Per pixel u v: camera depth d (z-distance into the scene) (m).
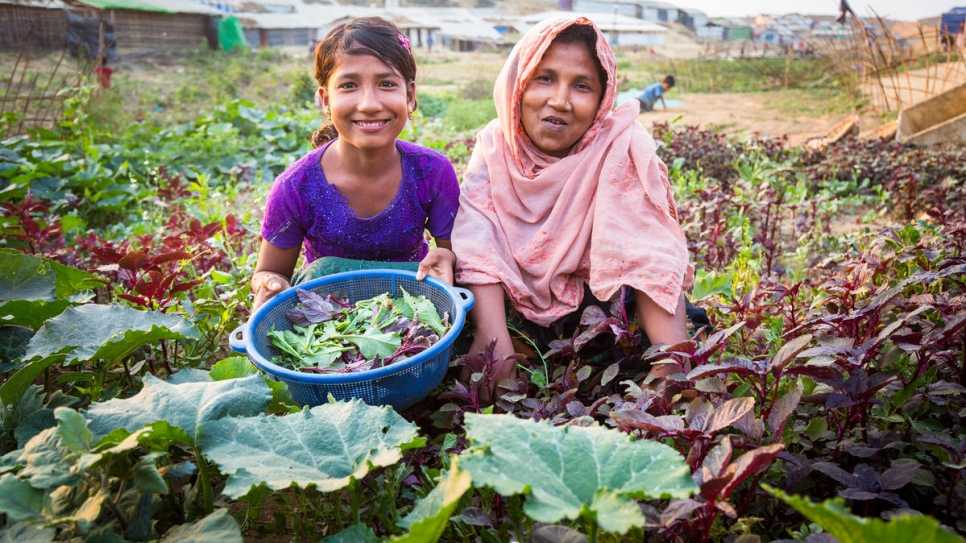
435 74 28.67
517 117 2.69
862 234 4.29
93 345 2.14
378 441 1.67
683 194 5.58
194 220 3.44
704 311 2.79
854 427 2.00
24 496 1.49
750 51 44.44
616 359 2.59
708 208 4.55
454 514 1.76
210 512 1.72
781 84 21.38
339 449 1.67
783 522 1.77
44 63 23.55
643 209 2.58
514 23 59.38
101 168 6.04
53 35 26.64
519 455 1.38
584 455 1.42
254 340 2.21
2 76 19.03
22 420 2.00
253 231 3.96
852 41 17.14
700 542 1.54
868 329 2.14
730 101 17.73
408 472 1.86
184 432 1.66
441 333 2.33
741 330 2.66
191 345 2.79
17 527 1.47
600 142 2.69
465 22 54.50
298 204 2.68
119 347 2.08
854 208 6.16
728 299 2.89
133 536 1.51
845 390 1.72
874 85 16.34
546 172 2.66
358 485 1.78
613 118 2.73
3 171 5.68
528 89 2.62
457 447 1.95
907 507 1.51
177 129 8.51
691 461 1.54
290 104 16.47
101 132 8.57
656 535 1.70
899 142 7.95
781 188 6.39
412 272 2.58
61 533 1.50
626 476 1.36
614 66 2.63
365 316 2.42
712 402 1.71
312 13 50.00
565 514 1.20
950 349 2.23
